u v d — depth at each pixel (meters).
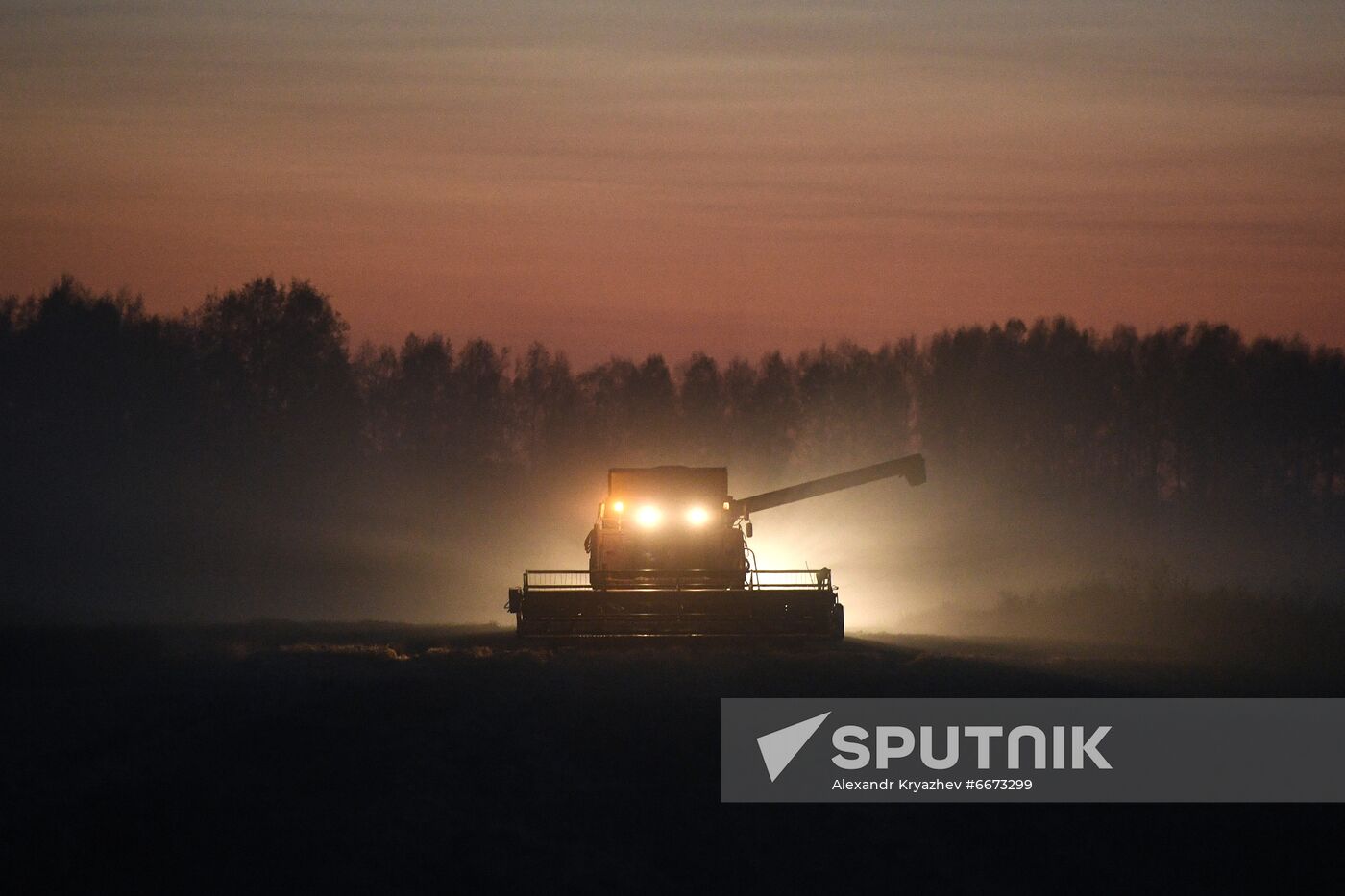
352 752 74.69
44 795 65.94
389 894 55.19
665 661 111.06
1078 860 63.62
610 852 61.94
